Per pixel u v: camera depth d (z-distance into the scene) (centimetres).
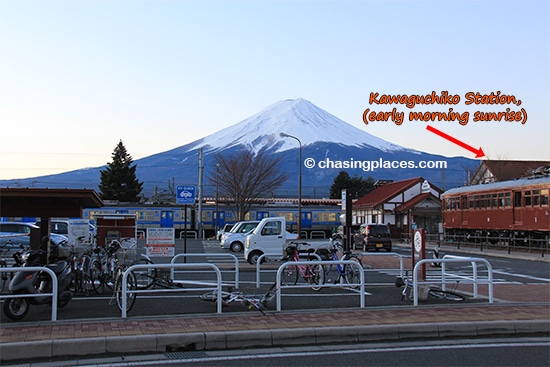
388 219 4884
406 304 1016
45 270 805
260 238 1950
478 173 5431
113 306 982
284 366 639
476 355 694
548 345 750
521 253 2902
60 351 672
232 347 730
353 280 1248
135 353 697
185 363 650
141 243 3131
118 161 7056
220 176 5194
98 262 1173
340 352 707
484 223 3422
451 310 930
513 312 913
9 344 658
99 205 1335
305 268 1274
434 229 4812
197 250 2989
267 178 4962
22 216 1200
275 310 927
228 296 972
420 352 708
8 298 814
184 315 866
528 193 2962
